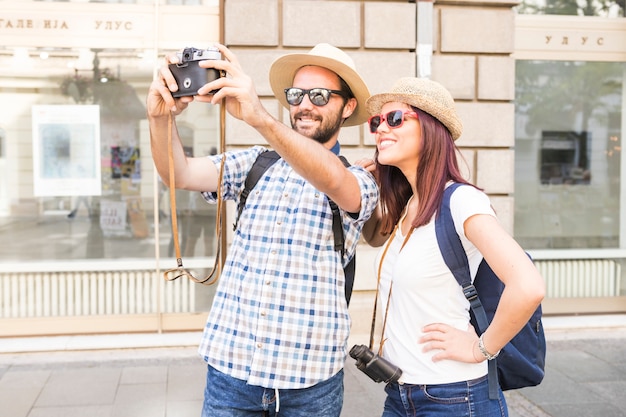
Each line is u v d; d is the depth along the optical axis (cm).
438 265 180
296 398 194
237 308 196
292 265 193
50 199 552
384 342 195
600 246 631
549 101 615
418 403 184
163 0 551
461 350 175
